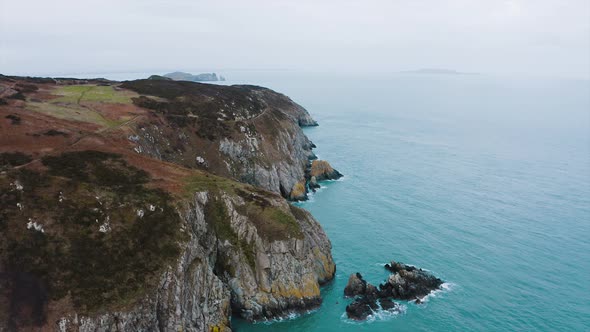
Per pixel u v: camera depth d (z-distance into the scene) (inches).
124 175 2421.3
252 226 2556.6
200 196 2534.5
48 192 2084.2
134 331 1856.5
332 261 2923.2
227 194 2667.3
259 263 2482.8
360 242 3427.7
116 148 2736.2
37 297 1759.4
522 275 2967.5
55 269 1851.6
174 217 2277.3
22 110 2950.3
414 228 3747.5
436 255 3230.8
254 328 2326.5
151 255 2060.8
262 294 2427.4
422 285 2748.5
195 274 2162.9
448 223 3890.3
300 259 2573.8
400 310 2522.1
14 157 2239.2
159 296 1977.1
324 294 2662.4
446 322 2425.0
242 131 4306.1
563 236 3668.8
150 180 2476.6
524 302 2640.3
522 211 4284.0
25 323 1695.4
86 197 2150.6
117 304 1843.0
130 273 1957.4
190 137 3848.4
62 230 1979.6
